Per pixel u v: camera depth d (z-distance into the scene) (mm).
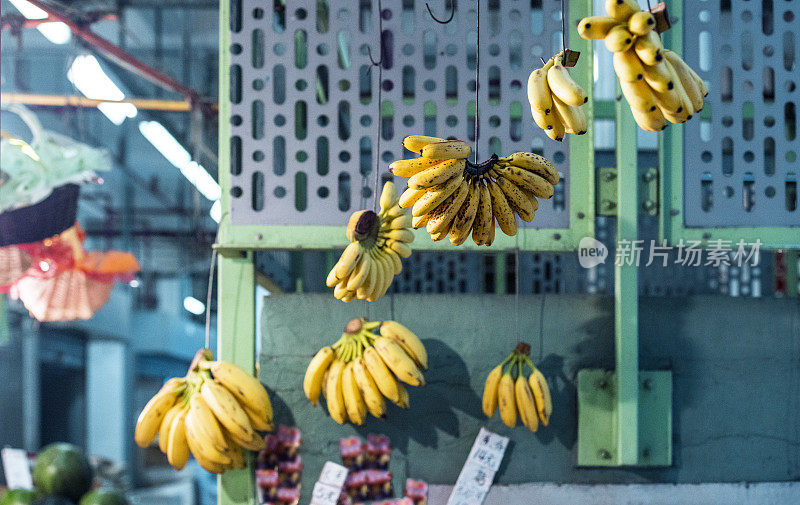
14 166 2988
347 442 3074
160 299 20438
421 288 5137
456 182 1966
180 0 7543
